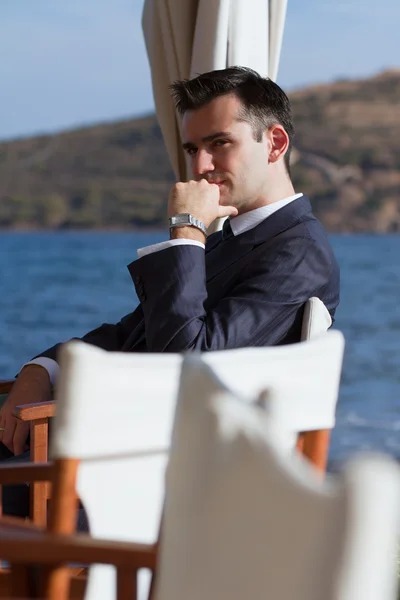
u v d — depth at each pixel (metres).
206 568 2.15
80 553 2.55
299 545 1.93
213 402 2.20
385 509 1.77
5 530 2.89
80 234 122.12
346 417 36.25
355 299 72.19
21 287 75.06
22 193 121.94
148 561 2.54
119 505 2.99
